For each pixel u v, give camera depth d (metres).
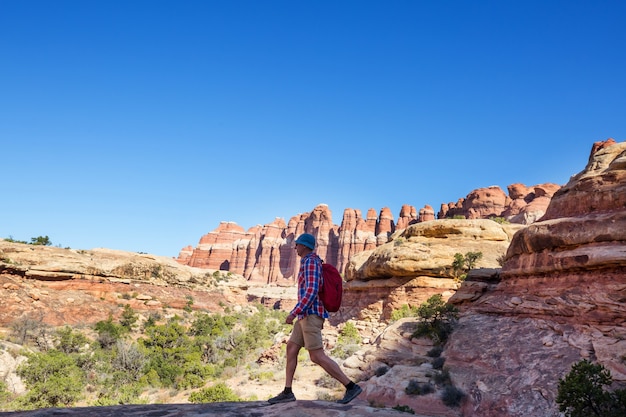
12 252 66.75
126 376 38.53
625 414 13.58
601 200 28.39
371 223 154.00
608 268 24.81
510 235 59.22
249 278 170.62
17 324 51.38
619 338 21.62
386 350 34.41
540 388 21.28
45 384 30.55
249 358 49.84
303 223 171.00
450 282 53.44
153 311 74.75
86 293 70.56
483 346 27.97
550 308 26.86
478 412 22.11
